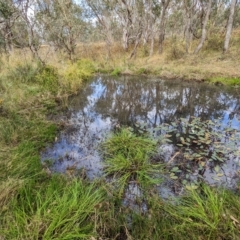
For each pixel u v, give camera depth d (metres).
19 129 3.68
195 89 7.46
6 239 1.73
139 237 1.89
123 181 2.58
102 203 2.19
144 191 2.47
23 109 4.55
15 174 2.54
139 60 13.11
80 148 3.50
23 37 10.41
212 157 3.16
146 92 7.52
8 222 1.86
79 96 6.74
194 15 15.84
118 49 18.91
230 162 3.10
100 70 11.25
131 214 2.15
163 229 1.91
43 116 4.57
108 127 4.45
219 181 2.67
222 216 1.95
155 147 3.43
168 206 2.17
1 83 5.48
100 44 20.91
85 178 2.70
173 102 6.32
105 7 16.64
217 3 16.58
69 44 12.80
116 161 2.95
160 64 11.21
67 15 12.00
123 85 8.52
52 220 1.86
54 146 3.54
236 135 3.89
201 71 8.93
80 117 5.04
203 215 1.98
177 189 2.52
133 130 4.25
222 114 5.14
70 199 2.13
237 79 7.65
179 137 3.90
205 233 1.86
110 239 1.88
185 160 3.16
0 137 3.30
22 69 6.75
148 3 16.47
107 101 6.54
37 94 5.58
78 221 1.95
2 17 8.10
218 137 3.81
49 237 1.71
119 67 11.28
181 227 1.90
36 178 2.57
